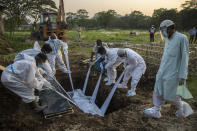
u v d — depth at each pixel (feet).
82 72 25.54
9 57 33.01
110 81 21.68
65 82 23.34
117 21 264.31
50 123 13.79
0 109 13.41
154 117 14.60
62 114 14.88
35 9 85.92
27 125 13.03
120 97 18.70
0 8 60.54
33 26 89.40
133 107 16.38
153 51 28.53
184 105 14.10
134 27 256.32
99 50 20.03
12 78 13.52
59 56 24.50
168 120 14.33
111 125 13.80
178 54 12.43
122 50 18.07
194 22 147.43
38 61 15.25
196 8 154.30
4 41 44.42
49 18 62.03
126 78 20.25
